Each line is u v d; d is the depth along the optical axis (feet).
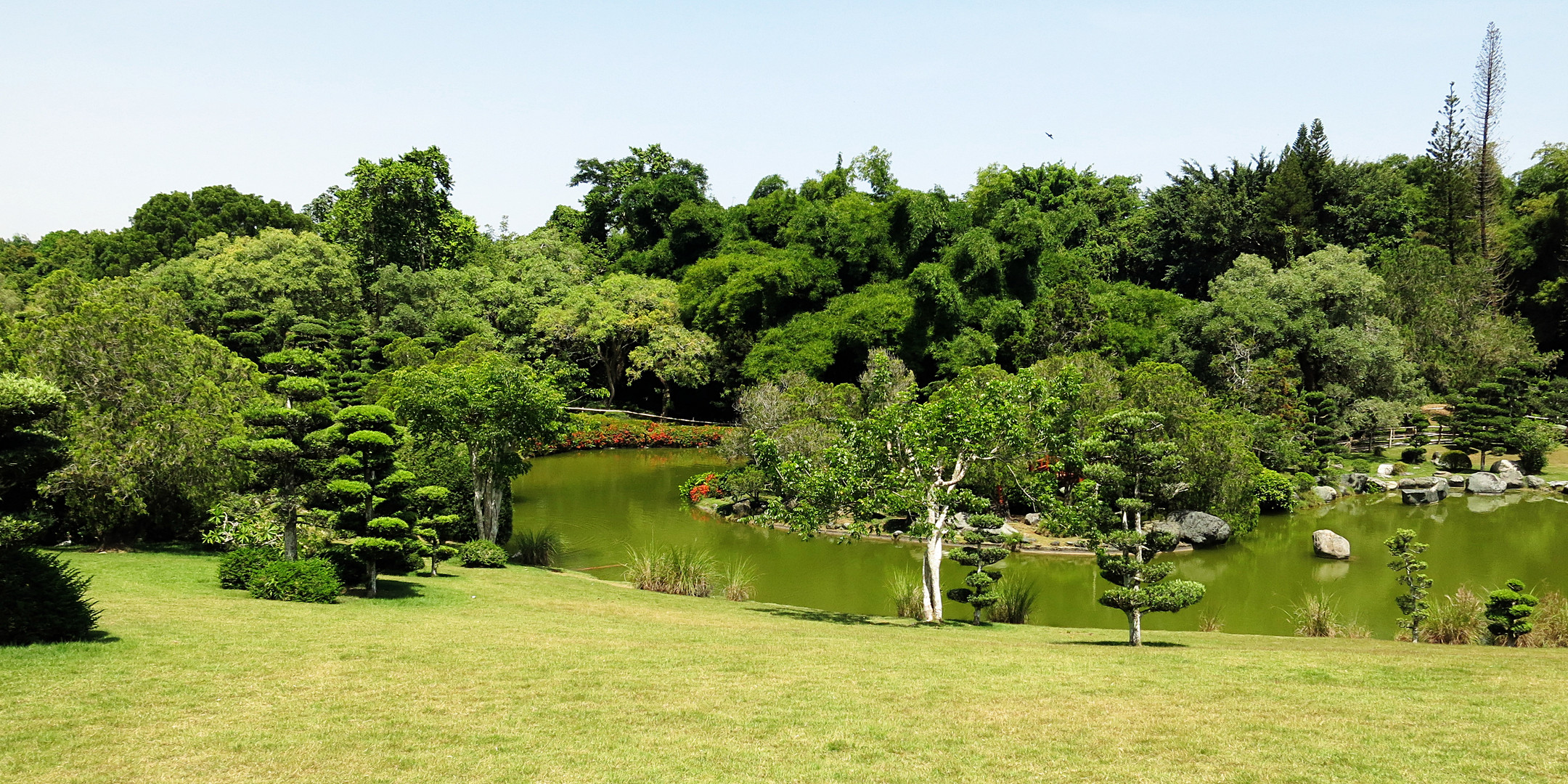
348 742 24.90
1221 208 198.49
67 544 61.26
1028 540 91.04
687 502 113.80
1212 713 29.17
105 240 251.39
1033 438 58.23
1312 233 197.98
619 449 170.09
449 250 210.18
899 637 47.26
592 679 32.91
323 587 49.34
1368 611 66.18
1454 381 155.84
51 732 24.43
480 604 52.60
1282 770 23.25
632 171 267.39
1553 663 38.37
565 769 23.27
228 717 26.61
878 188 216.74
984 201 183.52
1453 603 63.62
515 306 184.24
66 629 34.55
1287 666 37.65
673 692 31.48
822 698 30.91
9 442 34.78
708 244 218.18
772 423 114.32
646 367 177.78
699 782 22.61
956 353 160.45
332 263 174.40
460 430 75.82
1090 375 105.91
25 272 252.83
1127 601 45.75
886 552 87.71
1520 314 186.80
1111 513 54.90
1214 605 69.15
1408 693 31.91
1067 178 233.35
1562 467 131.23
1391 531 97.25
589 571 77.51
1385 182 208.13
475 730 26.43
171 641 35.50
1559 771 22.82
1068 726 27.68
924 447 57.47
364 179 194.49
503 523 84.69
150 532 65.00
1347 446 141.38
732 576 76.33
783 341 170.19
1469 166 213.46
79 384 60.59
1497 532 95.96
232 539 58.34
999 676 35.12
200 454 61.46
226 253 181.16
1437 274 170.81
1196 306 154.92
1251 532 97.09
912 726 27.66
